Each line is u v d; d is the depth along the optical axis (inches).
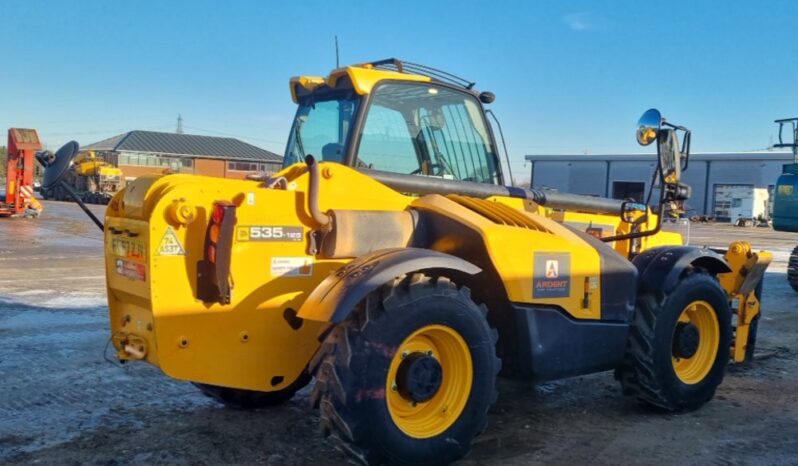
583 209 218.1
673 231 257.8
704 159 1889.8
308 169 158.4
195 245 144.6
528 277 169.6
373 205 167.2
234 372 150.4
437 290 150.0
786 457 172.1
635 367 196.9
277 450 169.0
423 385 149.0
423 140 191.0
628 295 191.2
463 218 167.9
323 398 140.9
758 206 1610.5
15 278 452.1
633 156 2005.4
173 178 147.9
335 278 144.4
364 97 179.8
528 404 211.6
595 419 198.5
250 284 150.6
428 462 148.6
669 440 182.5
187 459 162.9
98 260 557.3
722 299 213.9
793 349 296.8
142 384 221.1
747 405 215.2
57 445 170.2
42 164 164.1
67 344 272.2
